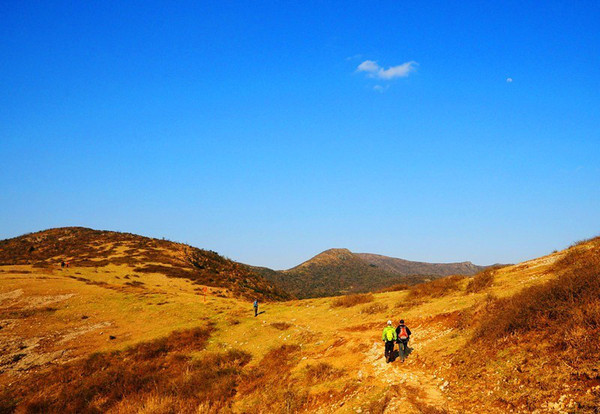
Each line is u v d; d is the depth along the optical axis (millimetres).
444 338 16094
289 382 17297
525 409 8914
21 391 21188
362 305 28578
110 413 17906
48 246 77875
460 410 10023
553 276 18531
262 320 31203
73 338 29406
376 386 13516
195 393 18312
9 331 30219
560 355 9953
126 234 95875
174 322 32938
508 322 12703
